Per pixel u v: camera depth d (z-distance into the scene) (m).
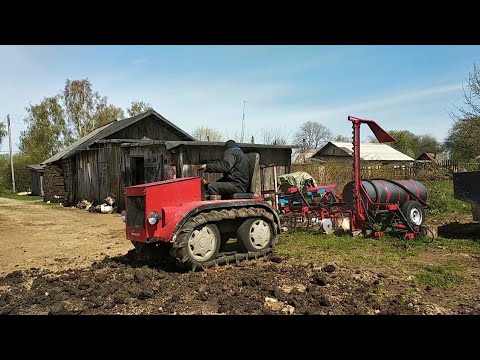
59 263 6.86
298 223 9.93
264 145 12.98
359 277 5.34
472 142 18.72
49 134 44.62
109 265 6.24
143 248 6.25
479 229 8.64
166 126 21.56
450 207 11.80
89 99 48.31
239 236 6.29
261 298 4.50
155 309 4.26
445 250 6.85
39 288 5.09
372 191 8.17
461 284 4.98
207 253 5.77
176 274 5.48
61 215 15.20
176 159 11.84
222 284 5.00
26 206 20.11
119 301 4.44
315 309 4.15
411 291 4.74
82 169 19.48
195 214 5.63
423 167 21.97
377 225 8.77
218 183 6.41
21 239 9.55
